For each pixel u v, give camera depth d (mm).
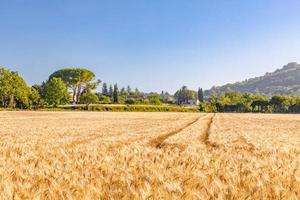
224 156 11625
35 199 5578
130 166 9148
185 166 9164
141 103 171625
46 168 8516
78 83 156875
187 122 51344
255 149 16531
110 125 41688
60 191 5953
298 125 47094
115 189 6316
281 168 8844
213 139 23047
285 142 21656
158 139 24797
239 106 173500
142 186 6238
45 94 130375
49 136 24562
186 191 5879
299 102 169000
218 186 6328
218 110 173250
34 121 51969
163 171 8188
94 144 17672
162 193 5945
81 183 6566
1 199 5570
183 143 19844
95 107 129250
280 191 6098
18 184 6395
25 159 10438
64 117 68688
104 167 8836
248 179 7207
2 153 12625
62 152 11914
